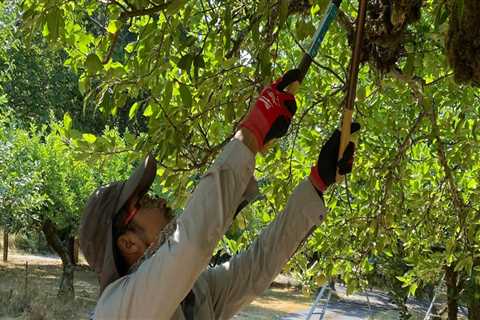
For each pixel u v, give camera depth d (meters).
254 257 1.91
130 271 1.62
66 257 16.80
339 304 20.48
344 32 3.96
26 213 14.35
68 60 3.57
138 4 2.56
